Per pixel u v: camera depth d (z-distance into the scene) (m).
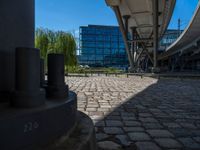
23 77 2.16
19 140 1.84
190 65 84.69
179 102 9.00
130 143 4.26
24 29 2.70
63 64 2.91
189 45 62.09
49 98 2.76
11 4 2.49
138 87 15.13
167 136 4.70
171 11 37.41
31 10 2.88
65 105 2.49
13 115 1.84
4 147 1.72
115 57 93.88
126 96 10.53
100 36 92.69
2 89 2.38
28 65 2.17
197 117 6.42
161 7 39.81
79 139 2.42
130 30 56.75
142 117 6.34
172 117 6.38
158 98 10.01
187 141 4.42
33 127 1.98
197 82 20.36
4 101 2.40
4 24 2.40
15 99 2.15
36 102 2.21
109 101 8.98
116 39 93.62
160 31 53.41
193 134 4.86
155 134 4.82
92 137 2.67
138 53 61.66
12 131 1.79
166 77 28.25
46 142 2.13
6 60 2.43
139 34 62.00
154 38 38.81
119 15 40.19
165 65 111.75
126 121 5.86
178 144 4.25
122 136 4.66
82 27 91.44
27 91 2.16
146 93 11.80
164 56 95.31
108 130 5.05
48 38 39.81
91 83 18.42
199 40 54.50
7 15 2.44
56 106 2.30
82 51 91.31
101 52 92.81
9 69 2.47
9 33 2.46
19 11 2.61
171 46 71.88
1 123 1.71
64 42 39.44
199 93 11.98
